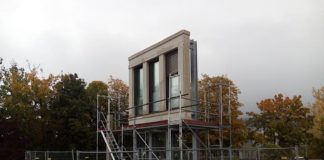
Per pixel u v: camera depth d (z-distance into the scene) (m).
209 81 38.25
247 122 54.94
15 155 34.75
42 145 39.50
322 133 35.72
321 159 30.88
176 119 22.22
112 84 56.03
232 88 38.44
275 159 23.28
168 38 24.22
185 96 22.31
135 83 28.81
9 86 42.62
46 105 42.69
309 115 53.84
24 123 38.91
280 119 53.78
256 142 45.38
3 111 39.72
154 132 25.34
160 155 23.77
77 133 40.44
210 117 26.08
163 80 24.56
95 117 42.69
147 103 24.66
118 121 29.78
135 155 21.89
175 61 24.06
